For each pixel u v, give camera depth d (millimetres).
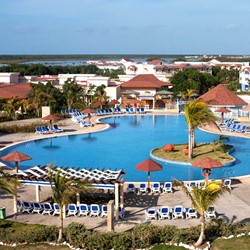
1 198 22562
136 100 61344
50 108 54844
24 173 21188
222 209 20672
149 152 36031
